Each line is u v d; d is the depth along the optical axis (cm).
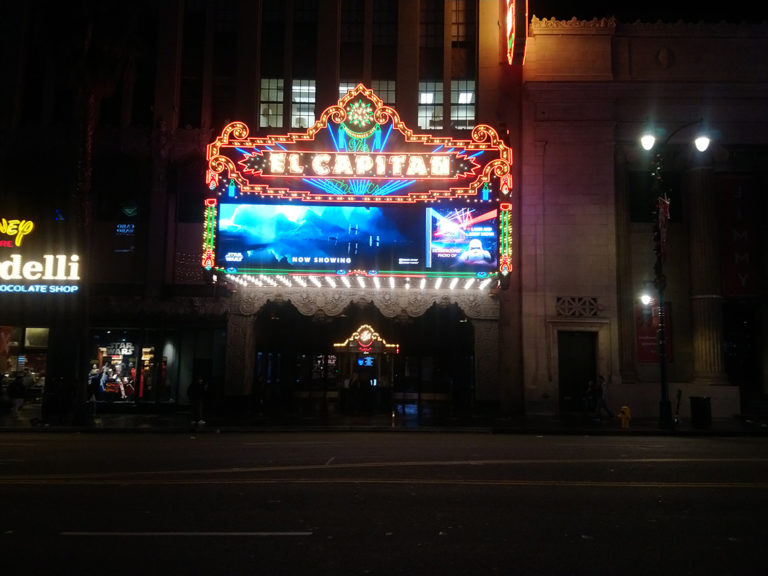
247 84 3247
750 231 3134
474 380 3081
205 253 2827
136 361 3112
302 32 3334
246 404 3014
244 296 3052
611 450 1739
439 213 2864
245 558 716
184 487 1120
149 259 3102
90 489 1100
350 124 3028
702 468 1396
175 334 3133
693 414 2458
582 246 3092
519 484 1164
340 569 681
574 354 3089
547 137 3155
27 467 1364
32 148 3155
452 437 2169
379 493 1073
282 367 3338
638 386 2970
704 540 810
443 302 3070
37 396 3077
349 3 3356
